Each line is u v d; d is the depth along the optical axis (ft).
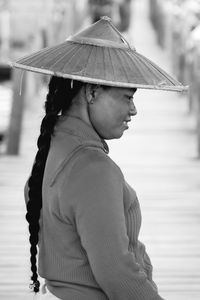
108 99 8.89
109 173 8.57
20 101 35.37
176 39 58.13
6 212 26.48
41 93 47.37
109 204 8.45
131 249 9.01
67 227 8.71
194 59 43.91
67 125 8.99
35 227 9.00
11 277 19.77
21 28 59.11
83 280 8.77
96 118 8.96
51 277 8.95
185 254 22.03
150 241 23.32
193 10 52.26
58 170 8.71
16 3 58.75
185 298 18.61
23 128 41.14
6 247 22.48
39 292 9.48
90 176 8.53
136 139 40.60
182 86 8.87
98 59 8.79
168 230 24.53
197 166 34.53
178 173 33.17
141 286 8.47
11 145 35.65
